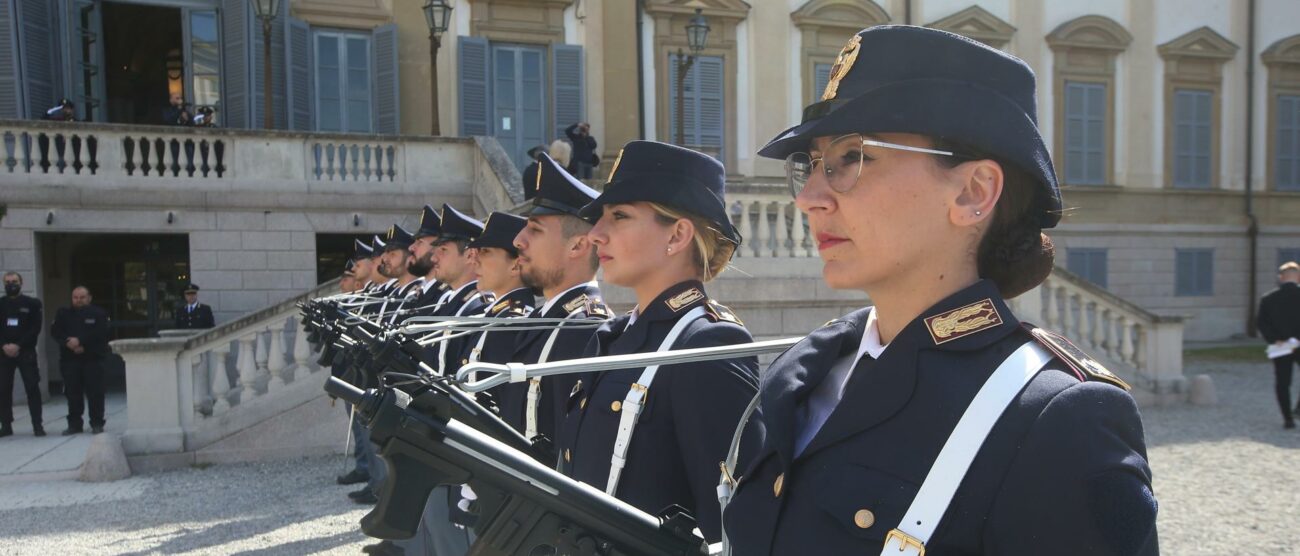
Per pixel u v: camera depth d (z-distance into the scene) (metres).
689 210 2.75
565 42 17.83
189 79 16.08
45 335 14.46
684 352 1.85
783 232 10.01
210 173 13.76
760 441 2.20
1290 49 22.08
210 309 12.66
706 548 1.76
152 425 8.66
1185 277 21.41
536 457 2.05
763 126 18.61
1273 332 9.95
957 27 19.59
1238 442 9.12
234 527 6.61
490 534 1.57
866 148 1.32
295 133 14.11
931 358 1.27
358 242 11.01
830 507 1.25
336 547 6.08
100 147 13.39
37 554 6.05
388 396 1.50
